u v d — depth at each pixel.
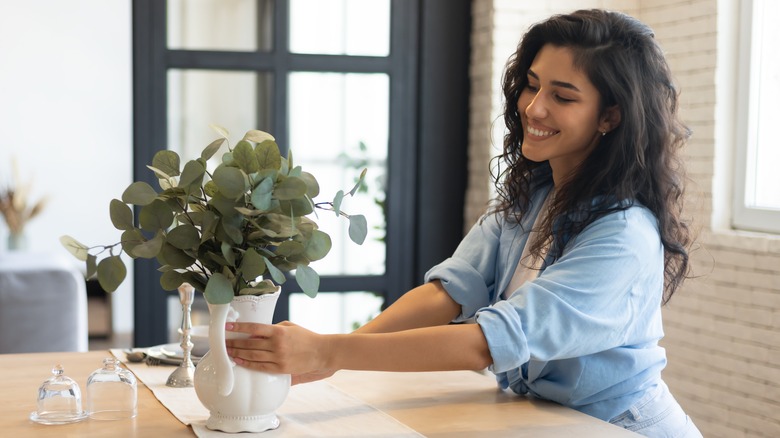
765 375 3.30
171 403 1.79
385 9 4.18
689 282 3.61
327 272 4.18
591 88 1.86
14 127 6.70
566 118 1.86
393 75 4.19
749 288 3.36
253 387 1.59
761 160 3.54
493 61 3.97
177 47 3.96
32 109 6.72
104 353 2.25
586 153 1.94
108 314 6.74
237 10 4.01
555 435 1.63
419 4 4.20
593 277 1.77
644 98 1.89
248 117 4.05
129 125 6.87
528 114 1.89
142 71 3.91
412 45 4.20
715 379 3.51
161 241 1.55
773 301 3.26
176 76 3.96
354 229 1.63
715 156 3.59
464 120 4.25
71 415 1.68
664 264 2.03
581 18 1.89
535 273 1.99
